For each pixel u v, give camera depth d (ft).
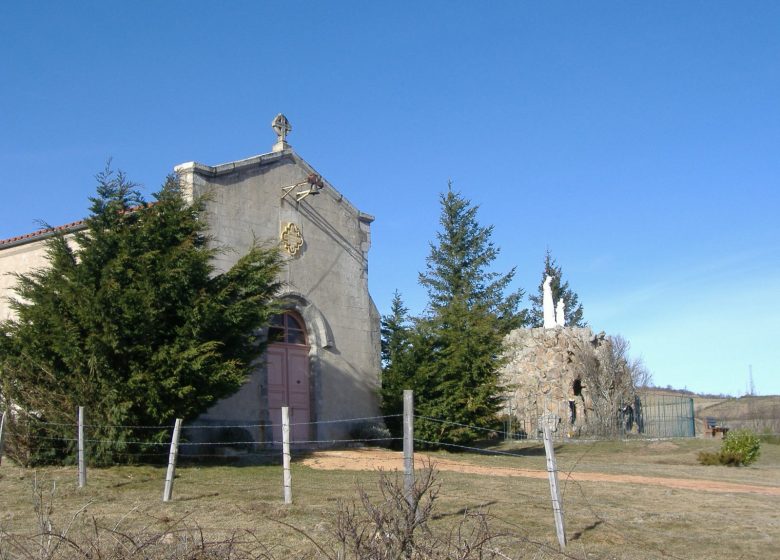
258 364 61.00
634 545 33.81
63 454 54.03
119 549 20.70
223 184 71.15
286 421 41.39
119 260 53.16
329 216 82.79
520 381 111.75
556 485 32.71
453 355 79.46
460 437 79.10
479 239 167.63
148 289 52.47
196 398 54.80
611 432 110.52
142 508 38.83
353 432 79.36
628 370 121.70
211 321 54.70
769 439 112.78
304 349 77.15
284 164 77.97
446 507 40.19
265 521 35.55
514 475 57.16
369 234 87.81
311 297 78.59
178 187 59.52
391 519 21.33
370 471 57.06
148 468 52.70
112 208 55.57
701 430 137.59
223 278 58.23
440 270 166.20
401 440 80.12
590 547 32.60
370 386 83.15
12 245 73.56
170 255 54.54
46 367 52.95
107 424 52.21
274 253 61.46
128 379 53.16
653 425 122.52
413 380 79.41
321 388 77.20
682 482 56.39
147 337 53.42
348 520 21.95
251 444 66.69
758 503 45.29
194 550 20.74
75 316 52.49
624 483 53.57
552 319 119.14
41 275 57.26
